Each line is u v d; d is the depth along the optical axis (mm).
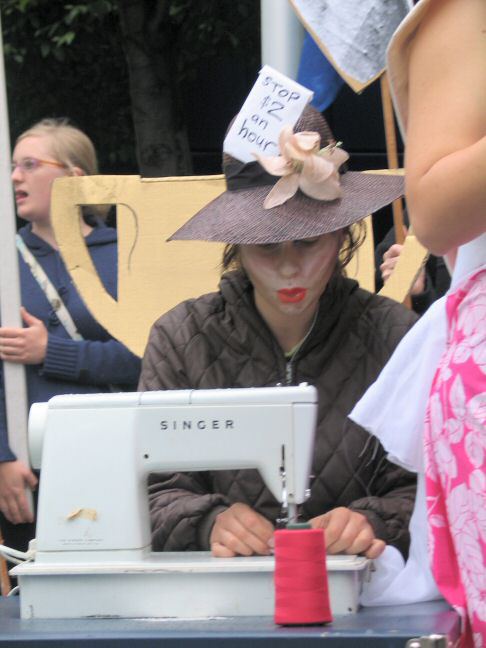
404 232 4617
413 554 2795
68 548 2656
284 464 2656
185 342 3197
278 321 3133
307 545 2359
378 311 3205
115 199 4004
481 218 2316
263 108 3111
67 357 4418
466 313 2490
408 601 2730
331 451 3064
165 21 10922
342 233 3193
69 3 11398
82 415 2689
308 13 4289
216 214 3041
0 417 4422
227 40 11242
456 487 2455
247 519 2719
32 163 4664
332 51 4277
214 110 12250
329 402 3107
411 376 2781
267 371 3145
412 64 2453
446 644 2197
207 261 3961
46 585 2621
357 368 3137
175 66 11219
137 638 2260
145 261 3984
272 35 4621
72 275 4027
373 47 4273
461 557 2467
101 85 11953
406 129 2568
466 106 2346
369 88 11359
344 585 2549
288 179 2994
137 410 2680
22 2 11164
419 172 2361
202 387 3152
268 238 2924
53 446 2686
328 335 3145
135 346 3979
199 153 12391
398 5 4258
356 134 11453
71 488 2670
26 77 11781
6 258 4324
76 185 4016
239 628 2350
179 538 2848
